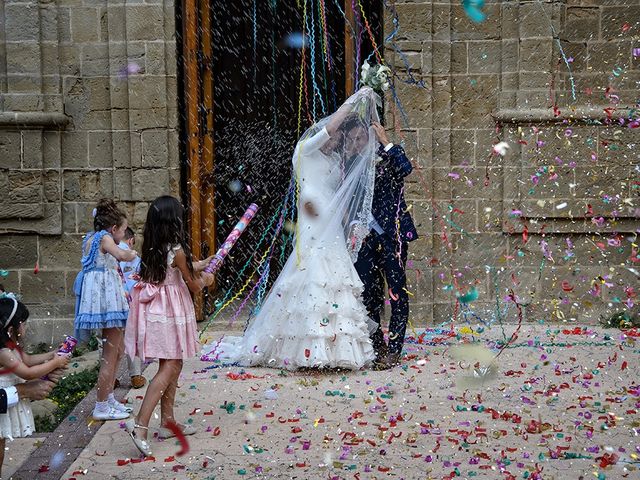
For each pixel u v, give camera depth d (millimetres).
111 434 5164
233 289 10023
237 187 10094
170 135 8148
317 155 6566
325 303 6270
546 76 8133
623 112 8047
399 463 4473
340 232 6496
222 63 10516
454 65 8258
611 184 8133
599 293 8234
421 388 5949
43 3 8047
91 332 5844
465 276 8328
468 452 4617
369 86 6684
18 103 8000
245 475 4352
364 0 9000
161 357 4816
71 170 8172
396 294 6613
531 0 8078
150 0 8031
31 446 5062
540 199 8180
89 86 8156
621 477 4223
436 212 8273
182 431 5031
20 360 4016
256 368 6633
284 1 10445
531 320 8273
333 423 5188
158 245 4914
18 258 8164
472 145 8297
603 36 8156
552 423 5109
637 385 5914
